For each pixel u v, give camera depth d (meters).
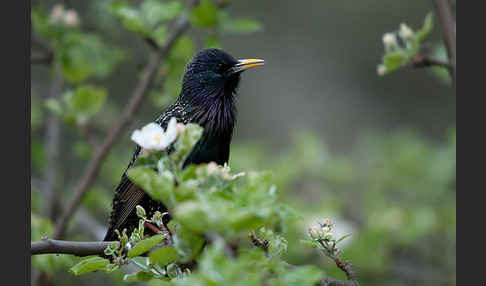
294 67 20.58
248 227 5.03
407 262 13.15
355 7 20.81
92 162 11.77
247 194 5.04
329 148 19.56
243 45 20.58
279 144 19.61
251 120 19.91
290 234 11.46
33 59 12.28
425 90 20.12
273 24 20.78
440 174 14.16
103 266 6.30
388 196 14.27
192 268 6.43
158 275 6.42
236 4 20.58
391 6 20.58
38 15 12.14
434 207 13.73
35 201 13.15
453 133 14.79
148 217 9.21
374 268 12.11
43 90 14.49
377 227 12.30
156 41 12.10
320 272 4.93
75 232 13.50
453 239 13.22
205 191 5.12
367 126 19.75
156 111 15.26
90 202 13.43
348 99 20.25
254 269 5.20
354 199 14.14
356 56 20.64
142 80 12.48
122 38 14.98
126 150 14.66
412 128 19.06
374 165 14.83
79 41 12.23
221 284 4.46
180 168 5.43
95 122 14.20
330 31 20.88
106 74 13.02
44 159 13.86
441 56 10.89
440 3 8.36
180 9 11.58
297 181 14.02
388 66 8.56
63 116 11.96
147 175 5.14
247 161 13.78
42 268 10.60
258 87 20.39
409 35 8.53
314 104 20.14
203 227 4.86
